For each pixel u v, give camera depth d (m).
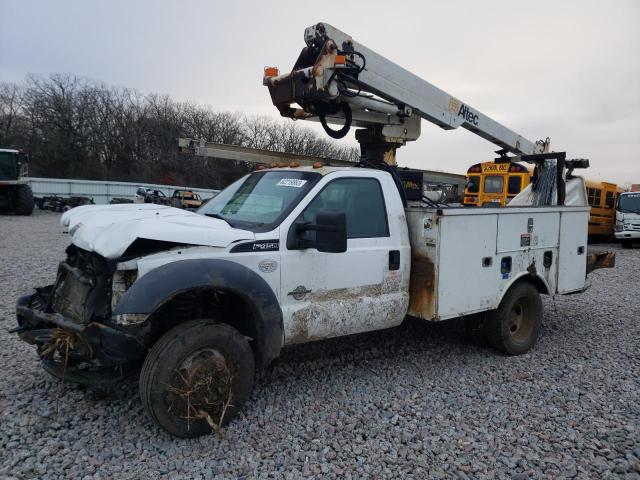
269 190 4.72
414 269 5.02
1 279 8.94
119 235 3.44
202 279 3.55
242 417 3.97
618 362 5.59
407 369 5.21
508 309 5.62
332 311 4.40
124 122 59.72
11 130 58.41
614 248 20.19
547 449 3.65
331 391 4.57
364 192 4.79
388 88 5.57
